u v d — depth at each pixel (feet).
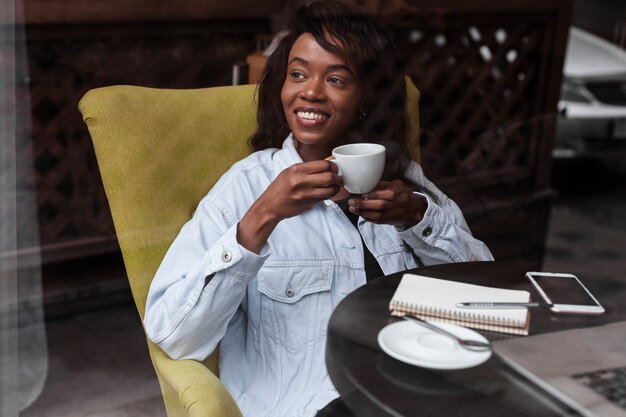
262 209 2.89
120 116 3.18
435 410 2.18
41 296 3.55
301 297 3.31
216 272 2.93
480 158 3.97
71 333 3.61
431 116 3.83
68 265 3.55
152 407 3.61
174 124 3.34
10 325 3.53
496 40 3.82
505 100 3.90
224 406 2.75
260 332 3.34
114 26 3.34
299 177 2.79
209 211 3.27
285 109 3.49
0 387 3.59
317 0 3.42
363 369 2.33
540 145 3.99
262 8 3.48
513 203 4.09
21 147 3.37
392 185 3.12
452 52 3.79
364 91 3.51
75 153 3.45
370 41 3.41
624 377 2.32
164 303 3.03
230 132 3.52
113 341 3.63
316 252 3.35
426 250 3.41
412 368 2.34
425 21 3.69
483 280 2.95
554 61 3.88
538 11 3.82
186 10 3.41
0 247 3.45
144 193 3.21
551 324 2.60
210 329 3.04
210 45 3.52
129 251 3.17
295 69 3.41
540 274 3.01
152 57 3.44
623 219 4.09
